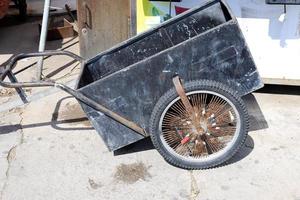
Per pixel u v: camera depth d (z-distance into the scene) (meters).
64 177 2.85
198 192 2.68
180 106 2.69
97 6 3.84
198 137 2.75
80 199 2.68
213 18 3.08
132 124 2.74
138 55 3.11
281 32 3.40
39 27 5.27
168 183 2.76
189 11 3.04
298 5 3.27
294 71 3.53
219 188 2.70
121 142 2.82
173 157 2.77
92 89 2.63
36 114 3.52
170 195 2.68
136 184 2.77
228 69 2.68
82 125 3.36
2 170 2.94
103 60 3.05
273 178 2.76
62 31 5.04
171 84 2.68
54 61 4.46
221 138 2.79
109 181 2.81
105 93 2.65
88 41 4.02
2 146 3.17
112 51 3.04
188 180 2.77
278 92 3.67
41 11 5.82
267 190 2.68
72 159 3.00
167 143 2.76
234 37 2.59
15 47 4.90
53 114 3.51
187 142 2.77
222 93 2.62
